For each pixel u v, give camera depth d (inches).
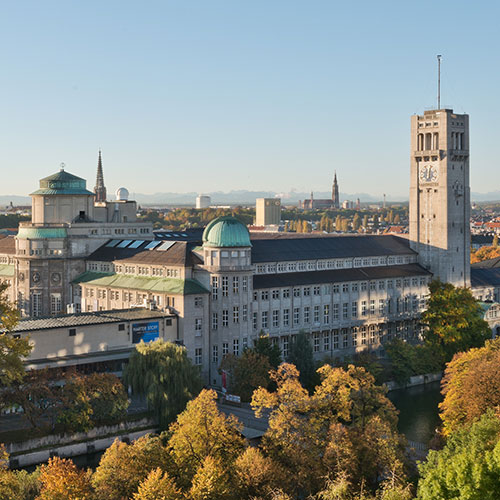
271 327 7042.3
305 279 7372.1
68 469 3408.0
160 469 3383.4
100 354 5910.4
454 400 4584.2
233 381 6033.5
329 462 3715.6
